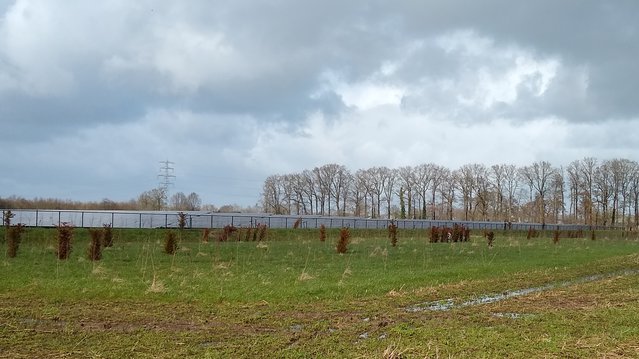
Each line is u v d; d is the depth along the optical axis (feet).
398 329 34.27
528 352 28.45
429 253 97.30
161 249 93.76
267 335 32.68
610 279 65.10
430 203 372.38
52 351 28.43
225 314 38.88
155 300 43.73
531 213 354.54
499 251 106.32
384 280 57.11
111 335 31.94
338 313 40.16
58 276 55.72
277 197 391.65
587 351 28.66
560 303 45.73
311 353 28.53
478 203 354.33
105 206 289.12
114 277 55.42
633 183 326.24
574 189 339.98
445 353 28.30
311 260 80.38
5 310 38.45
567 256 96.68
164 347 29.53
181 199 385.50
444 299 47.55
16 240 78.23
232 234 136.05
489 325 36.04
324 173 392.06
